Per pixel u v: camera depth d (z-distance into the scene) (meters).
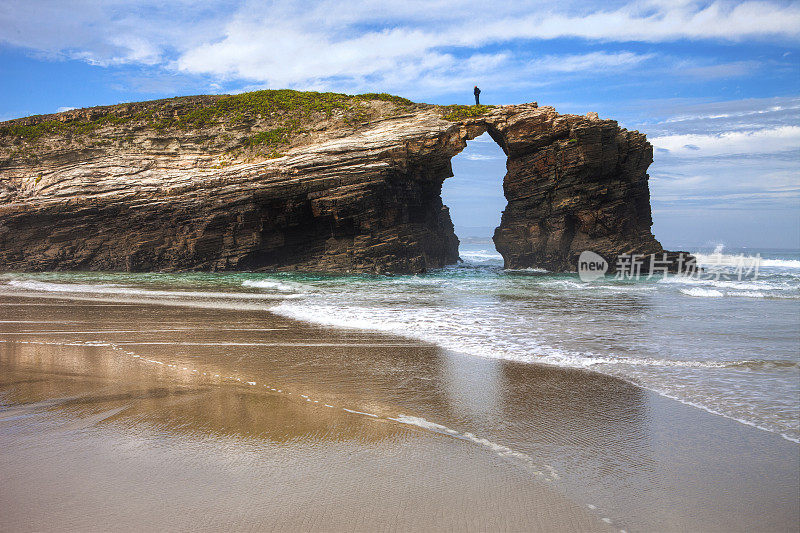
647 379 8.45
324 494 4.62
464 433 6.14
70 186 42.38
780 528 4.07
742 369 9.05
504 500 4.53
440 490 4.71
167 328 14.02
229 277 35.41
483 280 32.78
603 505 4.45
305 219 40.88
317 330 13.59
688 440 5.86
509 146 42.59
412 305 18.86
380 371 9.20
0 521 4.16
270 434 6.09
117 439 5.93
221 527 4.09
